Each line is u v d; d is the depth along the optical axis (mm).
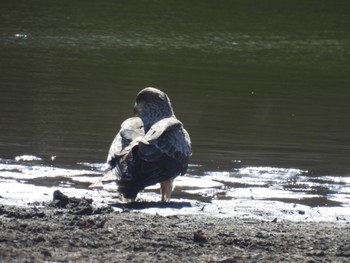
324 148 16641
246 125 19016
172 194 12336
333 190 13055
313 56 34438
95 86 24062
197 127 18500
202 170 14211
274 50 35531
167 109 12828
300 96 24141
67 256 8273
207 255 8648
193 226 9930
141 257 8414
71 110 19797
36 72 26266
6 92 22094
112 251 8578
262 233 9734
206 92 24141
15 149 15125
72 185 12523
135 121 12055
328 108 22078
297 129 18719
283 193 12695
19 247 8500
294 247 9172
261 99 23234
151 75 27234
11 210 10180
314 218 11016
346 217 11141
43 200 11156
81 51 32094
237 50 35156
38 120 18250
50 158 14484
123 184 11094
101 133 17109
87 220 9750
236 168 14484
